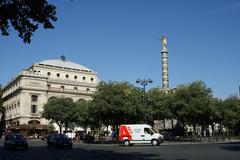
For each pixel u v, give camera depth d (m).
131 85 55.50
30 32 14.26
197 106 52.25
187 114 53.25
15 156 26.03
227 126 68.88
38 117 102.62
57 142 38.50
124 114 51.19
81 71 123.00
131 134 43.12
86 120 65.06
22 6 13.70
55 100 79.50
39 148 39.06
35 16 13.88
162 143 47.34
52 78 113.31
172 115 56.19
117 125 54.53
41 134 98.06
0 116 122.31
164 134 58.84
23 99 101.19
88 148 37.84
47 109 78.44
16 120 103.38
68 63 124.06
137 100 52.50
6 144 37.56
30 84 103.25
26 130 95.69
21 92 101.44
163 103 56.22
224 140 56.59
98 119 54.53
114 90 51.62
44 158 23.64
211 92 56.22
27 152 31.34
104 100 51.16
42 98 104.81
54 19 14.28
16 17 13.81
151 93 58.03
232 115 65.88
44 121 103.19
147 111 53.72
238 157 21.48
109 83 53.12
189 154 24.70
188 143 47.38
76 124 81.19
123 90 51.84
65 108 77.44
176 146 38.53
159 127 80.00
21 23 14.02
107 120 55.62
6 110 118.00
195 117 54.09
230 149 30.62
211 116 55.41
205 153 25.58
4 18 13.62
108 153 27.98
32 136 92.44
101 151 31.25
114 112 50.53
